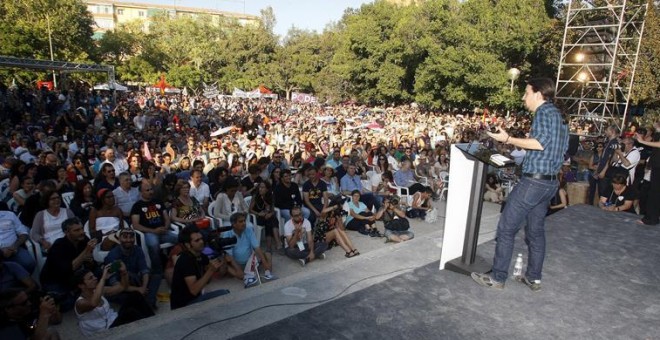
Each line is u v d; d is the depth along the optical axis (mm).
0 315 3289
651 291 2809
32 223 6070
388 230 7891
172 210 6746
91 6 80625
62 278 4906
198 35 58312
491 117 29828
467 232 3084
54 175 7676
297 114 34594
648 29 21406
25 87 26328
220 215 7160
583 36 19094
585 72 19125
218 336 2953
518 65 29969
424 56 35656
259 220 7324
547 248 3604
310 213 7742
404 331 2260
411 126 23125
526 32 26844
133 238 5199
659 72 21672
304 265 6719
